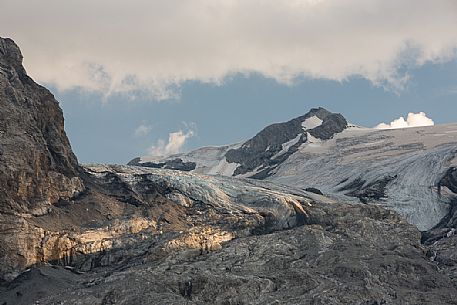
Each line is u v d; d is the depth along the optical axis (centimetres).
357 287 16025
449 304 15975
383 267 17462
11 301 16000
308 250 18300
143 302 15100
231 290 15900
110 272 17725
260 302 15625
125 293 15562
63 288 16575
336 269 17075
